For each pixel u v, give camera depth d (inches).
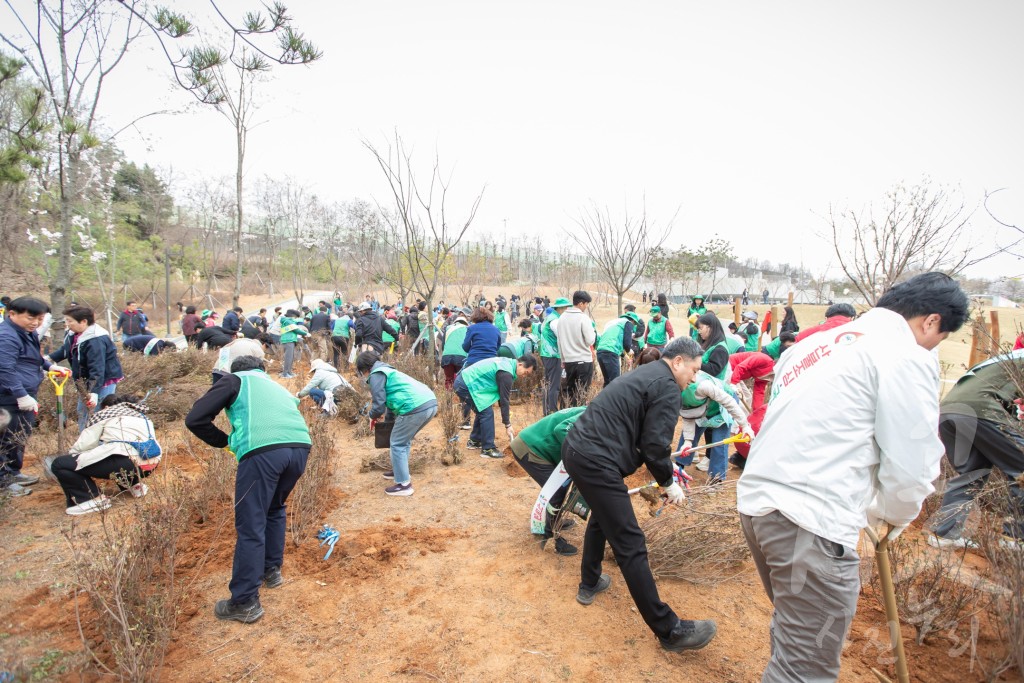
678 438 266.1
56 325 282.2
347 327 513.0
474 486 207.0
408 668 111.0
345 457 244.5
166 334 847.1
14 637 115.8
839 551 80.2
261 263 1550.2
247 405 128.7
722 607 131.0
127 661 101.0
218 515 173.3
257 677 108.3
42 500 193.3
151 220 1108.5
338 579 143.5
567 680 107.9
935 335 86.5
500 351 288.2
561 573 145.7
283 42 158.1
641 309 1196.5
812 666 84.2
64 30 253.9
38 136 224.2
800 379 87.7
